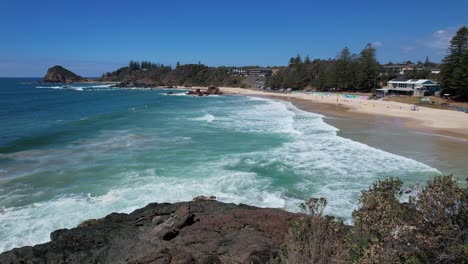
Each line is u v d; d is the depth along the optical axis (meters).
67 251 10.65
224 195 16.55
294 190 17.08
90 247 10.92
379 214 6.47
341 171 19.89
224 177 18.92
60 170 20.36
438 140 28.89
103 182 18.28
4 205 15.24
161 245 10.65
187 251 9.61
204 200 15.19
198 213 13.45
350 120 42.75
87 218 14.14
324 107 63.66
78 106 65.62
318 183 17.97
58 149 25.83
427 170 19.75
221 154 24.00
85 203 15.59
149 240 11.09
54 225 13.49
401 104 67.12
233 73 198.75
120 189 17.30
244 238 10.56
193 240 10.64
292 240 7.21
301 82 136.38
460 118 43.91
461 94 64.19
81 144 27.62
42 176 19.23
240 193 16.80
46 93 112.81
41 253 10.50
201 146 26.69
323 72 123.50
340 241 6.64
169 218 12.62
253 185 17.78
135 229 12.20
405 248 5.61
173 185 17.83
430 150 24.98
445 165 20.86
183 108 61.72
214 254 9.55
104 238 11.51
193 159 22.72
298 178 18.75
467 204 5.51
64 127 37.00
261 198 16.17
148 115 49.12
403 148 25.72
